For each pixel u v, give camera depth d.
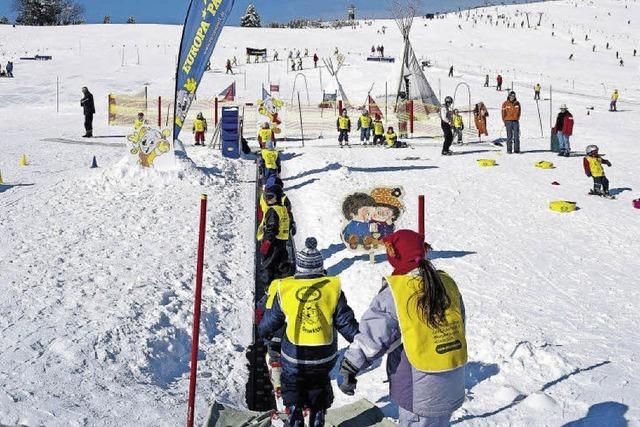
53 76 45.66
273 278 8.11
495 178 16.20
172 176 14.93
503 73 60.59
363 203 9.35
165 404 5.00
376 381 5.78
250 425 4.69
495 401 5.14
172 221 11.40
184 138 25.84
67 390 4.95
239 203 13.44
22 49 69.31
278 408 5.37
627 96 47.75
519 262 9.53
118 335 6.09
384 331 3.27
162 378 5.66
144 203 12.84
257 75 53.81
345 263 9.42
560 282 8.62
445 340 3.31
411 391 3.30
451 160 19.16
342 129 22.83
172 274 8.30
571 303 7.76
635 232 11.36
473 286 8.36
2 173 16.11
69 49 69.69
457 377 3.36
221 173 16.30
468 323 6.93
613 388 5.29
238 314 7.41
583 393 5.21
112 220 11.33
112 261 8.78
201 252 4.63
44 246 9.44
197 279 4.62
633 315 7.36
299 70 56.50
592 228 11.62
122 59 59.28
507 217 12.35
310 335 4.21
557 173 16.97
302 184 15.01
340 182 14.93
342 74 53.41
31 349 5.61
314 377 4.27
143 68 53.22
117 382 5.24
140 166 15.03
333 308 4.29
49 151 20.44
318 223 11.63
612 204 13.48
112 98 29.02
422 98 33.88
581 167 17.84
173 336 6.38
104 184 14.49
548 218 12.30
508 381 5.50
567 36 102.50
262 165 15.24
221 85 47.19
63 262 8.62
